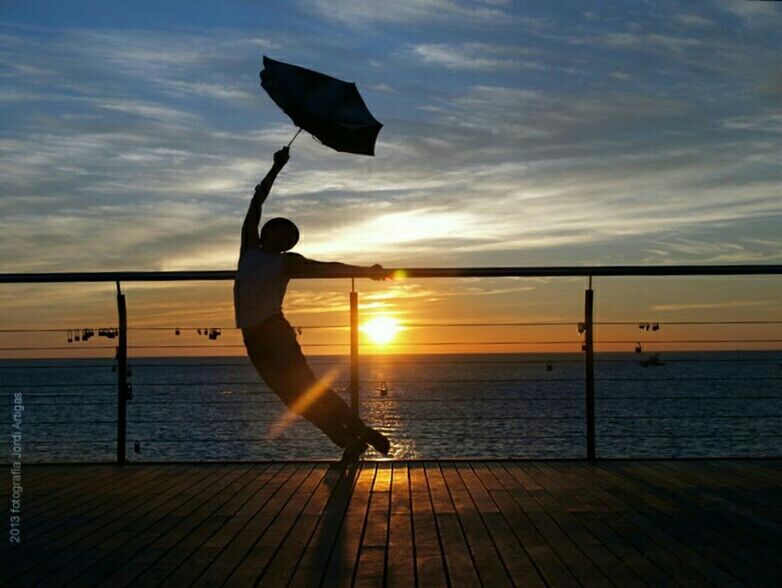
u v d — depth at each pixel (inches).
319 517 143.8
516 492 162.9
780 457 203.8
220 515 146.3
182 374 2741.1
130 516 146.2
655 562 114.4
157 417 1229.7
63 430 1058.7
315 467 194.5
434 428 1058.1
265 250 186.2
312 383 180.5
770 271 202.2
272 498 159.9
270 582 107.6
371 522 139.6
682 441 894.4
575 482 173.0
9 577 110.4
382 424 1063.0
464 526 136.0
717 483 171.5
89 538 131.1
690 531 131.6
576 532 131.5
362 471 188.1
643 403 1530.5
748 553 118.7
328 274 187.3
